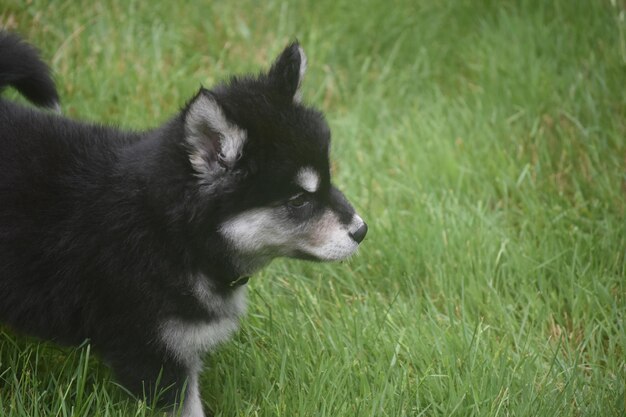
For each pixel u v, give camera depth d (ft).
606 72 7.64
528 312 6.61
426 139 7.43
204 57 7.75
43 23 7.52
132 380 5.99
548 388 6.24
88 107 7.33
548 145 7.41
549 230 6.92
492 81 7.69
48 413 6.00
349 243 6.03
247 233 5.93
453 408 6.12
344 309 6.55
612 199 7.07
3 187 5.93
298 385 6.19
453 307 6.61
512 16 8.05
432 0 8.13
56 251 5.91
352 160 7.35
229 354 6.36
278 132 5.92
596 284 6.64
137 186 5.90
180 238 5.88
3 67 6.25
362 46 7.99
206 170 5.84
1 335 6.29
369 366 6.33
